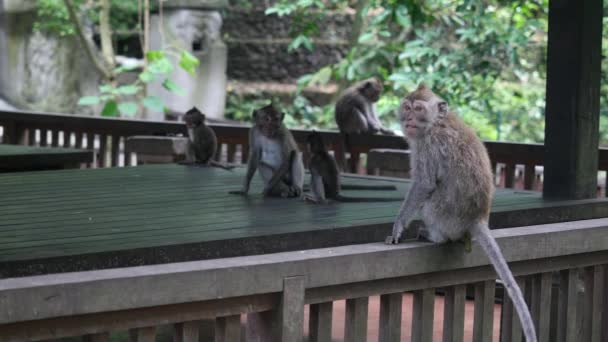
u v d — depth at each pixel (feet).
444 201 15.44
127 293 12.82
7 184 23.34
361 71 47.67
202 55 66.08
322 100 66.64
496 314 25.22
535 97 52.95
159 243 14.76
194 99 65.82
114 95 58.70
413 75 39.81
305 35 52.70
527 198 21.48
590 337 19.81
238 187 23.43
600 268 19.76
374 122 35.06
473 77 42.70
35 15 63.21
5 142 36.52
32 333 12.48
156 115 64.18
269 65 70.69
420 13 39.93
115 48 68.95
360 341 15.92
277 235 15.89
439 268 16.24
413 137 15.23
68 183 23.68
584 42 20.88
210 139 28.50
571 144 21.24
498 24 39.11
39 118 35.60
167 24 65.26
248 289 14.05
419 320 16.74
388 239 16.16
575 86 21.03
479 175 15.28
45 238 15.29
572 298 19.31
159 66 56.24
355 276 15.23
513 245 17.31
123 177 25.20
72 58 64.59
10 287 11.94
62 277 12.69
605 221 19.81
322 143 21.01
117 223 17.16
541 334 18.74
